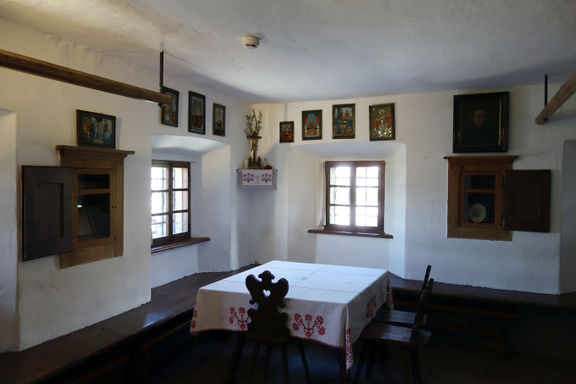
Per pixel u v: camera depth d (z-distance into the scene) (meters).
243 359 4.04
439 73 4.08
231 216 5.38
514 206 4.56
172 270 4.93
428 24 2.81
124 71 3.78
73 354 2.89
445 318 4.71
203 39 3.16
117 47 3.36
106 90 2.87
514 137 4.60
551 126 4.46
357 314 3.12
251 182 5.43
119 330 3.35
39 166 2.98
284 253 5.71
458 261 4.87
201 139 4.81
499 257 4.69
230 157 5.33
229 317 3.27
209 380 3.62
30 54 2.98
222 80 4.45
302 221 5.93
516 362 4.15
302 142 5.55
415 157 5.02
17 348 2.93
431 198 4.96
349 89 4.81
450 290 4.60
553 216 4.46
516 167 4.59
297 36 3.07
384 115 5.12
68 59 3.26
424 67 3.88
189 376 3.69
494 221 4.72
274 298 3.03
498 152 4.65
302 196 5.92
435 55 3.51
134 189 3.90
